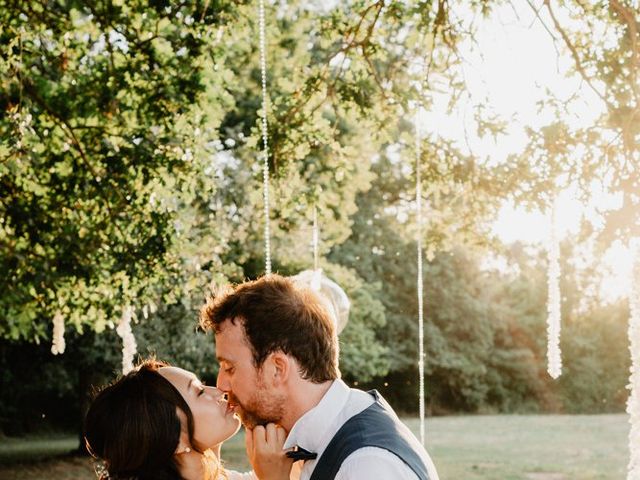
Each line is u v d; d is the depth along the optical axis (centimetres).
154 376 163
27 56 529
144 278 579
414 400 2298
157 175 554
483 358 2328
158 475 159
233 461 1280
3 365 1528
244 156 1128
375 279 2161
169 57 531
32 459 1380
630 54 429
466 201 561
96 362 1305
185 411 161
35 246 592
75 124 562
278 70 917
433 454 1386
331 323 162
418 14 485
